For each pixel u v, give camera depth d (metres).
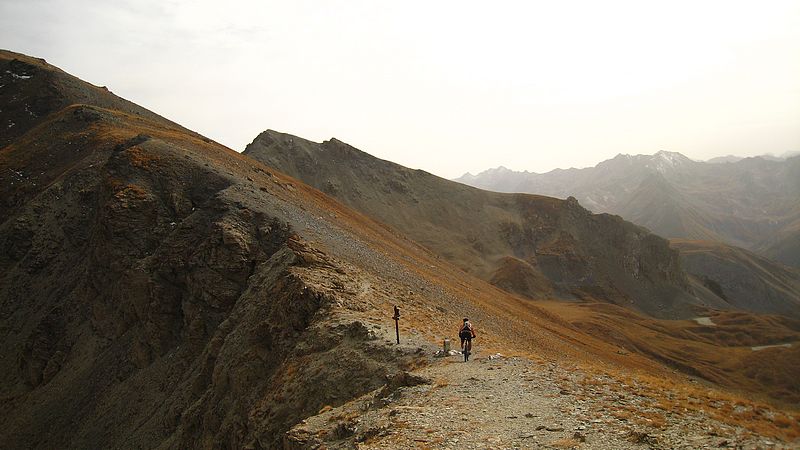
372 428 18.00
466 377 22.62
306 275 39.81
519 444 14.67
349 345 29.88
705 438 13.95
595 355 73.25
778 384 132.75
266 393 32.16
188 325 49.00
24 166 87.38
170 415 41.66
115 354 52.38
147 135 75.94
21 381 54.97
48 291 62.12
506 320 62.72
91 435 45.91
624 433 14.73
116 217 57.06
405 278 56.34
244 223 52.91
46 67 129.75
